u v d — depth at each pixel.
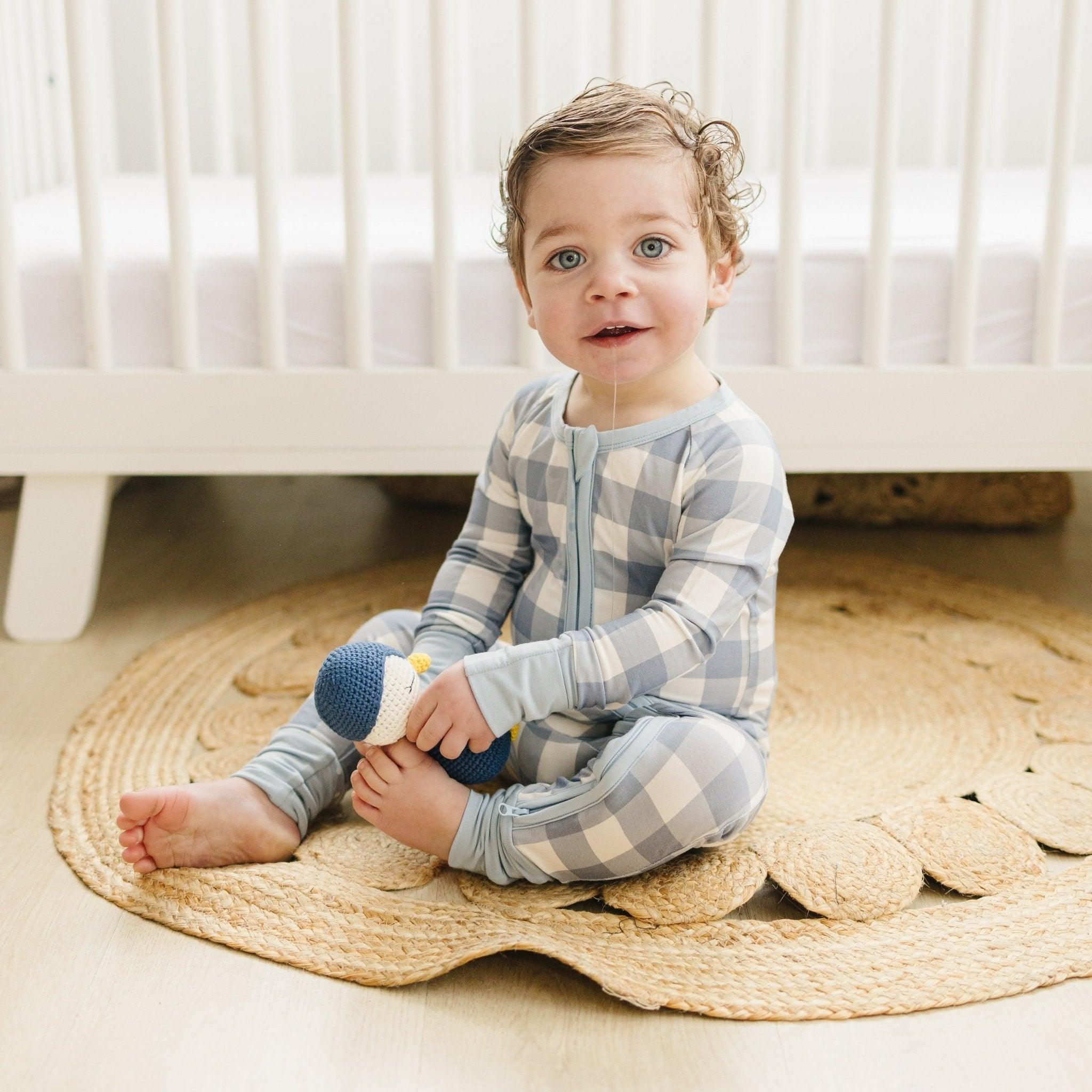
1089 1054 0.75
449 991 0.81
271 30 1.23
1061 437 1.35
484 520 1.02
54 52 1.94
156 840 0.91
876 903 0.88
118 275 1.31
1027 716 1.18
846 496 1.76
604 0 2.19
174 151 1.26
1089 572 1.59
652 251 0.85
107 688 1.24
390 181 1.94
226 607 1.48
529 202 0.87
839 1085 0.72
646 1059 0.75
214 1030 0.77
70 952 0.84
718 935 0.85
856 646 1.36
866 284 1.32
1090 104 2.21
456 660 0.98
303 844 0.97
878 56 1.25
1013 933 0.85
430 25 1.23
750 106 2.01
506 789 0.94
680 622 0.86
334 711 0.84
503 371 1.33
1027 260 1.32
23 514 1.36
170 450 1.34
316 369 1.33
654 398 0.92
